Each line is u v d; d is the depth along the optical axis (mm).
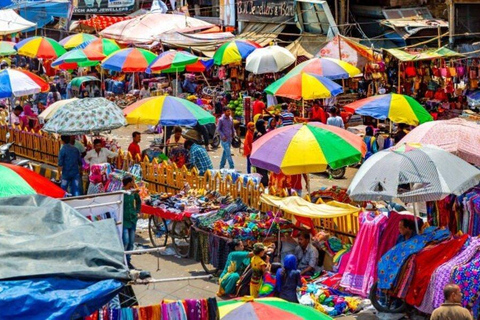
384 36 34719
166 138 24469
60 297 8305
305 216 14836
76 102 20562
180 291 14984
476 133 15695
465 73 28953
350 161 16297
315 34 34469
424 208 17031
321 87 25266
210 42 35906
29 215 10078
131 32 36781
